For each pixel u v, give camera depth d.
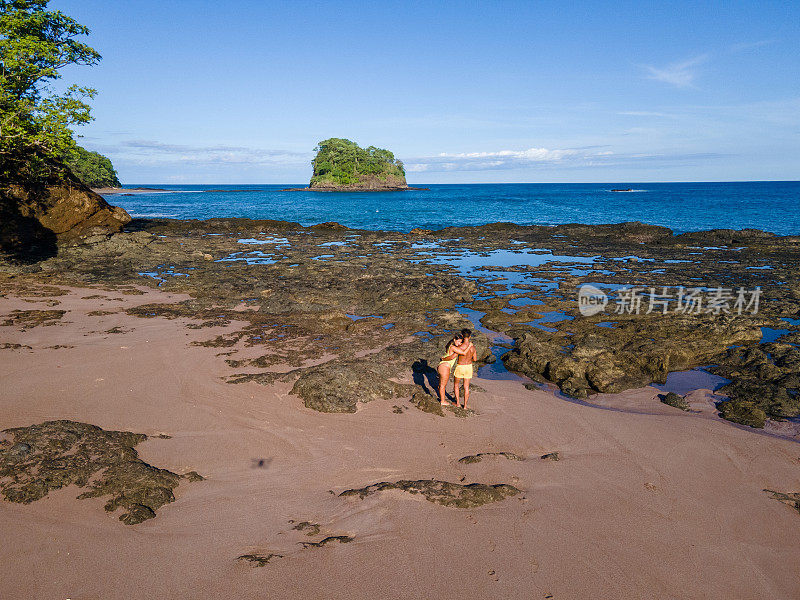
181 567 5.37
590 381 11.54
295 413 9.30
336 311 16.83
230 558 5.53
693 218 62.56
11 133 23.00
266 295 19.41
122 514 6.21
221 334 14.39
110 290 19.95
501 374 12.37
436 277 23.38
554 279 23.92
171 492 6.76
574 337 14.59
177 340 13.64
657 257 31.25
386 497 6.73
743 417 9.73
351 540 5.89
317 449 8.09
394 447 8.21
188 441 8.22
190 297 19.30
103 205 34.75
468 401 10.10
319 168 191.75
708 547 5.95
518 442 8.52
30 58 23.66
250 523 6.17
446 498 6.70
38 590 5.02
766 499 6.99
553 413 9.71
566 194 165.12
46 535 5.80
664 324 15.40
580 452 8.22
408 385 10.61
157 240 33.25
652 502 6.83
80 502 6.40
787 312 17.38
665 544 5.97
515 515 6.44
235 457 7.79
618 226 43.09
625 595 5.17
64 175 30.55
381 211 79.06
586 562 5.62
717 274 24.89
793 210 75.06
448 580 5.29
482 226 46.09
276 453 7.93
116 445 7.78
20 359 11.62
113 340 13.41
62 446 7.59
